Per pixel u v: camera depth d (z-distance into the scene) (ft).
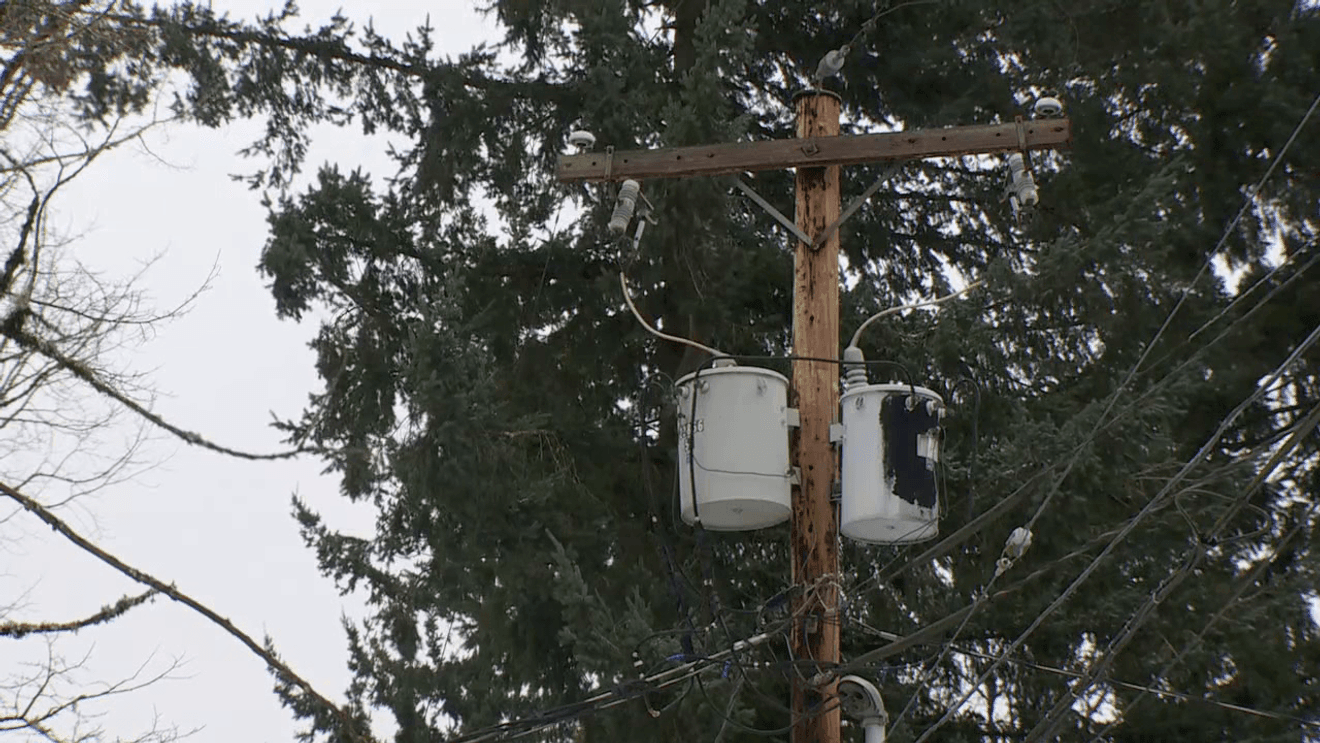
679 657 46.70
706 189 64.90
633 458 68.85
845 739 66.13
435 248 68.80
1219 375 72.08
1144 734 65.67
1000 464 62.44
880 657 43.88
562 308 71.77
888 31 72.59
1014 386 70.23
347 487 67.82
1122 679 65.62
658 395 68.64
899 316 68.08
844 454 44.37
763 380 44.86
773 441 44.47
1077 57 75.00
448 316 60.34
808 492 45.29
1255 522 73.10
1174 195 74.74
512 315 70.38
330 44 74.23
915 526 43.80
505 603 62.64
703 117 62.34
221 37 73.46
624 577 64.03
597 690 56.13
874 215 78.07
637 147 67.67
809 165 47.93
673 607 64.03
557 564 61.46
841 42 73.26
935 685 69.87
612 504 67.92
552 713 44.70
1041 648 67.05
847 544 67.72
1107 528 64.18
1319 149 74.49
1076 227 74.13
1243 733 65.10
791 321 71.82
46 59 46.14
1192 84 75.46
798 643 45.09
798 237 47.93
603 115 68.33
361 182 67.46
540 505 62.54
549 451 67.36
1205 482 40.88
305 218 66.95
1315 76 75.77
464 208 75.31
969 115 72.49
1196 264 74.95
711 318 67.10
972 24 72.49
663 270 67.67
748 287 69.87
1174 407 62.49
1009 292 67.62
